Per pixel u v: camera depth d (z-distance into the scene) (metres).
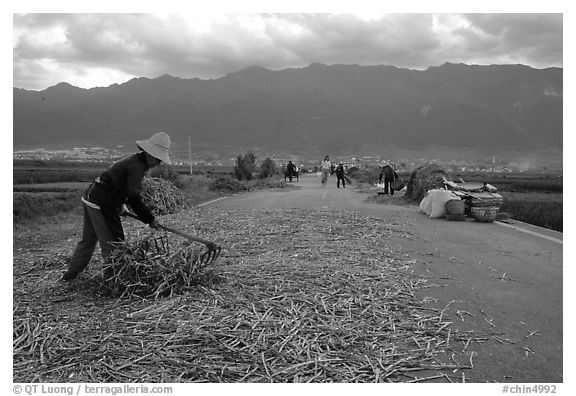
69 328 4.87
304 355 4.41
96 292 5.91
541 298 6.20
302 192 25.83
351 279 6.67
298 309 5.41
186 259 6.21
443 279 7.02
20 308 5.43
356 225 11.79
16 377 4.00
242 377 4.04
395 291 6.27
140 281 5.82
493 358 4.51
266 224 11.47
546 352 4.64
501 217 14.04
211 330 4.80
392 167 22.92
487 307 5.84
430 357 4.47
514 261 8.31
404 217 14.21
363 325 5.07
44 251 8.51
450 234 11.20
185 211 14.90
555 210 16.03
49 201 14.85
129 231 10.44
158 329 4.84
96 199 6.03
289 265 7.26
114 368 4.14
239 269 6.94
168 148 6.16
